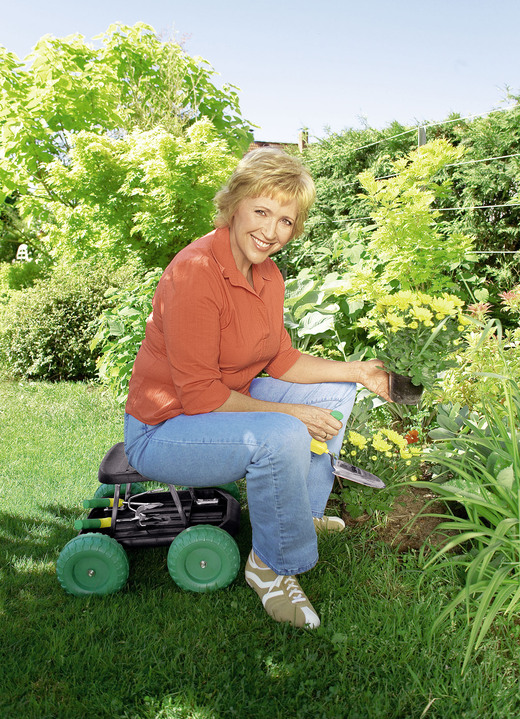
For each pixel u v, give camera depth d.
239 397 1.94
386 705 1.50
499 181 5.11
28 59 6.79
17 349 5.41
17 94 6.59
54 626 1.85
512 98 5.54
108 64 7.26
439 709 1.50
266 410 1.96
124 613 1.88
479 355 2.76
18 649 1.73
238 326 1.93
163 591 2.05
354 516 2.28
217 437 1.83
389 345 2.08
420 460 2.35
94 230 6.54
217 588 2.01
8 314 5.69
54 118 6.80
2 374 5.50
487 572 1.86
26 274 8.34
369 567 2.06
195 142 6.14
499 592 1.71
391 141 6.16
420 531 2.25
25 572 2.14
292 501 1.80
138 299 4.13
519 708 1.49
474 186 5.25
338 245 4.77
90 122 7.00
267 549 1.88
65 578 1.98
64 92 6.64
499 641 1.71
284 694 1.57
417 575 1.99
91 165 6.29
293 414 1.97
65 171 6.43
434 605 1.82
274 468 1.76
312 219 6.68
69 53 6.95
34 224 9.82
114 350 4.27
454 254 3.59
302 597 1.87
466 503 1.97
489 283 4.96
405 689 1.55
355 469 2.18
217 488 2.46
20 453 3.36
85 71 6.83
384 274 3.74
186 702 1.53
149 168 5.88
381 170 6.21
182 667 1.66
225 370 2.03
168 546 2.17
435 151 3.57
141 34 7.42
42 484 2.93
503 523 1.71
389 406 3.12
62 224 6.93
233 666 1.65
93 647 1.71
